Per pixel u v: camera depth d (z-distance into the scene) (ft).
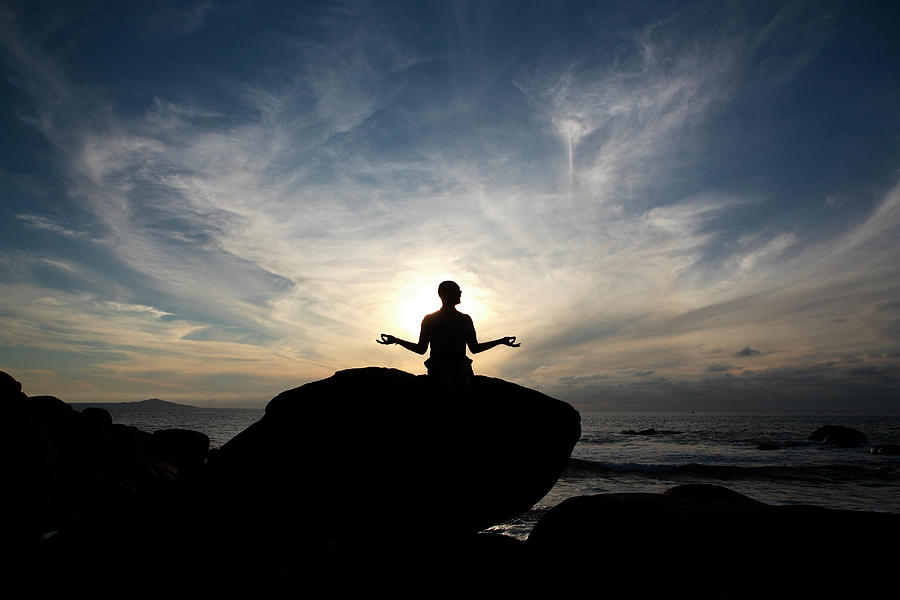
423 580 18.67
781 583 15.67
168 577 12.81
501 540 22.99
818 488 70.64
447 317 20.25
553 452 20.81
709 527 17.40
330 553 19.26
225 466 20.06
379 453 18.89
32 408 43.80
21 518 14.29
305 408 20.88
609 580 17.24
